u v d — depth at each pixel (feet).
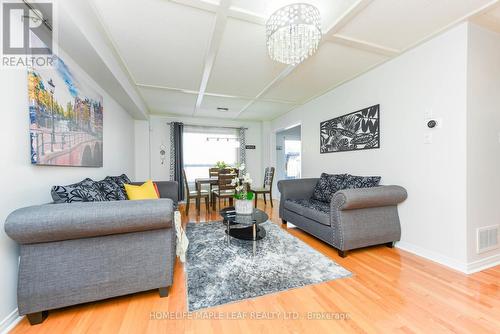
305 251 7.69
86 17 5.65
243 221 7.39
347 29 6.36
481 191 6.40
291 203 10.19
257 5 5.37
